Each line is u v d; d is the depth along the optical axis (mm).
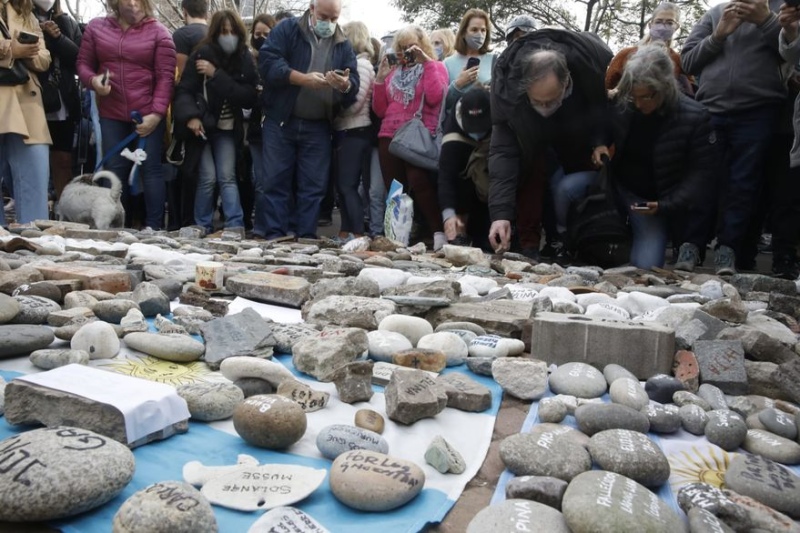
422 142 6219
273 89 6238
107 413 1670
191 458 1662
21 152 6145
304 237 6586
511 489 1525
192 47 7004
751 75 5188
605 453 1667
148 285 2975
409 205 6121
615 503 1371
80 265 3607
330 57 6223
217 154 6781
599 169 5453
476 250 5254
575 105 5195
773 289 4254
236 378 2088
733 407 2174
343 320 2807
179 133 6609
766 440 1906
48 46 6570
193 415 1879
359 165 6664
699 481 1729
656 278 4605
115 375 1875
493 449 1871
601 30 14914
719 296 3826
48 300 2746
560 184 5844
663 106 5098
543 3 15398
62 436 1447
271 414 1698
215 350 2350
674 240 5789
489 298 3447
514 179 5473
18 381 1765
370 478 1484
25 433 1467
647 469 1629
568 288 3850
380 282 3758
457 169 6199
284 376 2078
